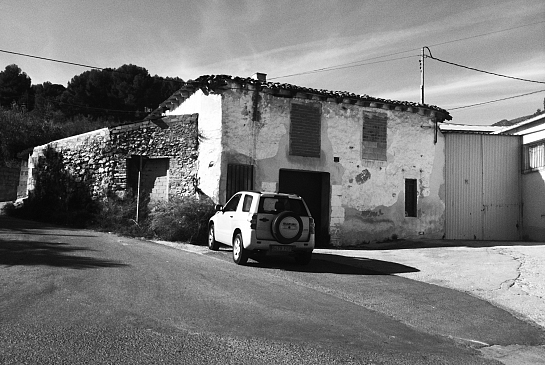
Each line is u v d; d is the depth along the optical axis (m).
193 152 16.48
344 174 17.50
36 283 7.33
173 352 4.64
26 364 4.12
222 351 4.76
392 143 18.61
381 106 18.30
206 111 16.17
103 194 18.38
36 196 22.09
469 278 10.16
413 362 4.89
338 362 4.68
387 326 6.25
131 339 4.95
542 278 10.11
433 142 19.59
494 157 20.52
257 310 6.51
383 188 18.28
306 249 10.76
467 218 19.97
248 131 15.95
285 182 16.98
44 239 12.80
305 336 5.48
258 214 10.41
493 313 7.39
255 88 16.08
